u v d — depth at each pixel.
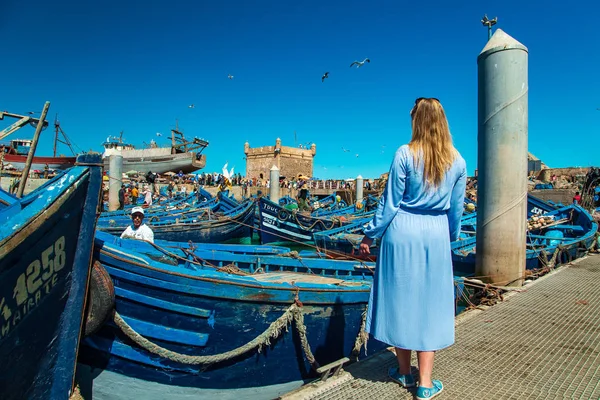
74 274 3.18
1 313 2.40
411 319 2.81
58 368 3.13
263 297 4.18
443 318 2.86
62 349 3.14
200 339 4.10
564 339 4.40
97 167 3.24
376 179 46.12
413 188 2.79
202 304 4.10
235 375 4.24
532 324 4.93
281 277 6.05
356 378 3.48
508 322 5.01
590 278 7.47
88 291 3.63
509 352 4.04
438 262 2.84
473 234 13.77
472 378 3.44
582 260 9.65
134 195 28.88
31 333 2.74
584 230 13.18
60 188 2.86
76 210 3.11
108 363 4.20
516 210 6.87
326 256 8.43
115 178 20.77
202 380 4.21
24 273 2.59
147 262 4.08
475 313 5.41
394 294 2.85
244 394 4.28
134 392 4.20
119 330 4.06
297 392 3.26
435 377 3.46
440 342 2.83
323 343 4.57
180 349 4.11
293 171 69.38
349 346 4.81
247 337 4.20
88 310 3.62
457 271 10.18
